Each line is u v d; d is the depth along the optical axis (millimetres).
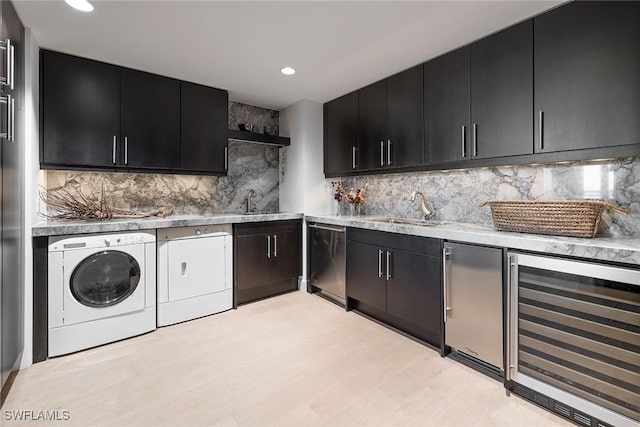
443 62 2566
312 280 3666
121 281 2547
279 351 2334
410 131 2838
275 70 2914
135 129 2869
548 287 1700
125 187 3135
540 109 2002
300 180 3826
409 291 2518
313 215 3793
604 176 2014
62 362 2184
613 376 1486
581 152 1840
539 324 1735
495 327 1934
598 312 1528
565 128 1898
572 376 1613
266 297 3555
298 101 3834
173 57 2639
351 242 3096
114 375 2021
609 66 1732
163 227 2723
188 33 2258
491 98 2254
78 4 1902
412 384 1926
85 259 2346
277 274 3553
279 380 1966
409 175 3287
